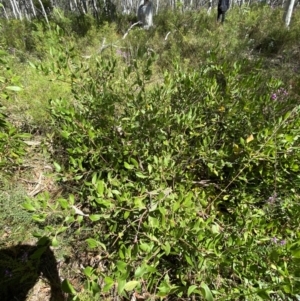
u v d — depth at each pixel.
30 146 2.68
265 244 1.39
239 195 1.72
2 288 1.74
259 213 1.47
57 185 2.38
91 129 1.79
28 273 1.77
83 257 1.90
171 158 1.83
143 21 7.07
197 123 1.98
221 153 1.74
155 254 1.10
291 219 1.46
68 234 1.97
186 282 1.43
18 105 2.79
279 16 7.05
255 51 5.57
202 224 1.27
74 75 1.98
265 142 1.50
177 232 1.11
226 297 1.13
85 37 5.60
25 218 2.00
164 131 1.93
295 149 1.55
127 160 1.91
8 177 2.34
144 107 1.89
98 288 0.99
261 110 1.93
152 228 1.15
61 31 1.94
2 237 1.97
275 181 1.62
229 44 4.67
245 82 1.86
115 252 1.56
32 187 2.38
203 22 6.39
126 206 1.37
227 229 1.55
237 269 1.22
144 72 1.84
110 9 8.48
